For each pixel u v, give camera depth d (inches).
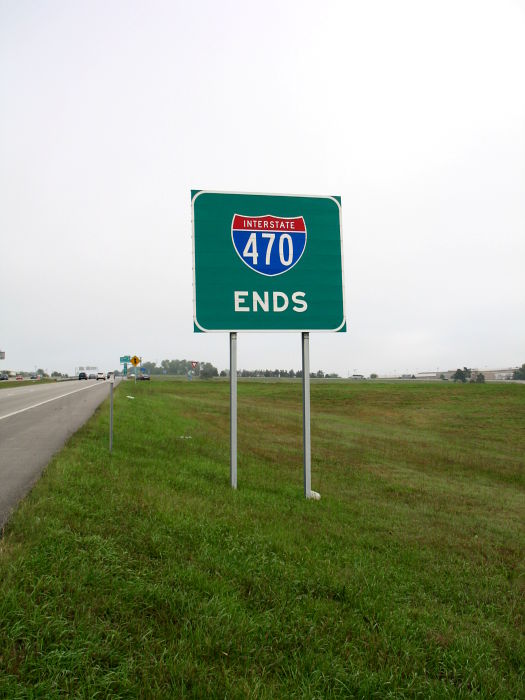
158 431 633.0
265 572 201.0
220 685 126.3
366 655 153.1
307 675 138.0
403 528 326.0
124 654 131.6
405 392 2290.8
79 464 347.9
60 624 136.0
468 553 287.9
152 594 163.6
